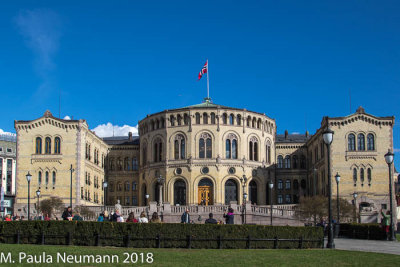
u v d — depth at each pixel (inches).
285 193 4658.0
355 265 1112.8
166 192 4192.9
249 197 4242.1
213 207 3208.7
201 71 4677.7
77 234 1443.2
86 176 4089.6
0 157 5767.7
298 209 3208.7
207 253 1300.4
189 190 4119.1
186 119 4224.9
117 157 4800.7
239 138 4222.4
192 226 1457.9
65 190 3882.9
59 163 3919.8
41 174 3929.6
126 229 1439.5
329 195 1526.8
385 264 1124.5
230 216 1743.4
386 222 1966.0
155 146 4375.0
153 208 3191.4
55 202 3597.4
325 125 3882.9
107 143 4940.9
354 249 1514.5
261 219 3186.5
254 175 4261.8
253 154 4288.9
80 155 3932.1
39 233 1459.2
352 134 3853.3
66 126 3951.8
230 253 1311.5
